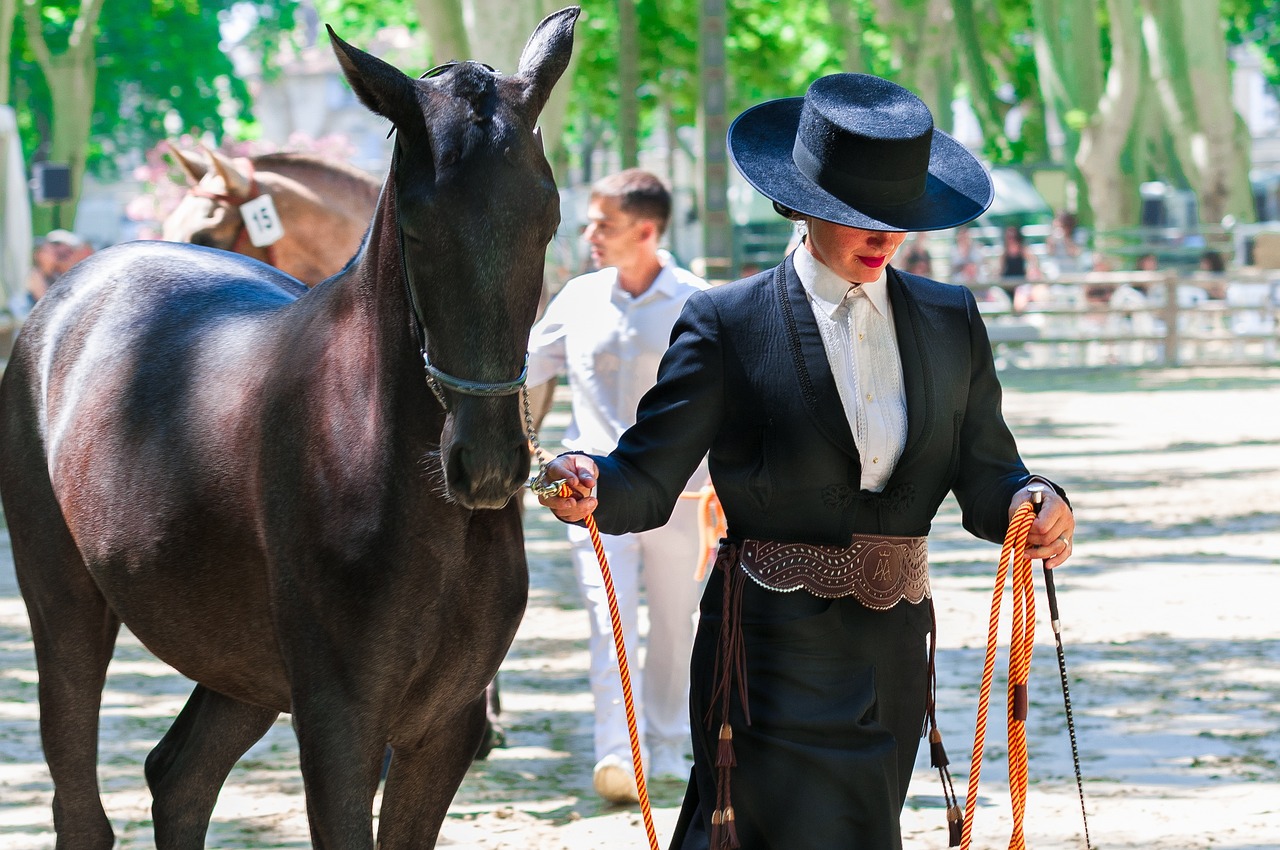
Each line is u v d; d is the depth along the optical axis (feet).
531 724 35.73
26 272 94.73
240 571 20.67
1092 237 170.50
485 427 16.99
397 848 20.80
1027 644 19.29
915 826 28.86
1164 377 126.72
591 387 30.37
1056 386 121.49
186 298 23.94
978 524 19.57
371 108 17.47
